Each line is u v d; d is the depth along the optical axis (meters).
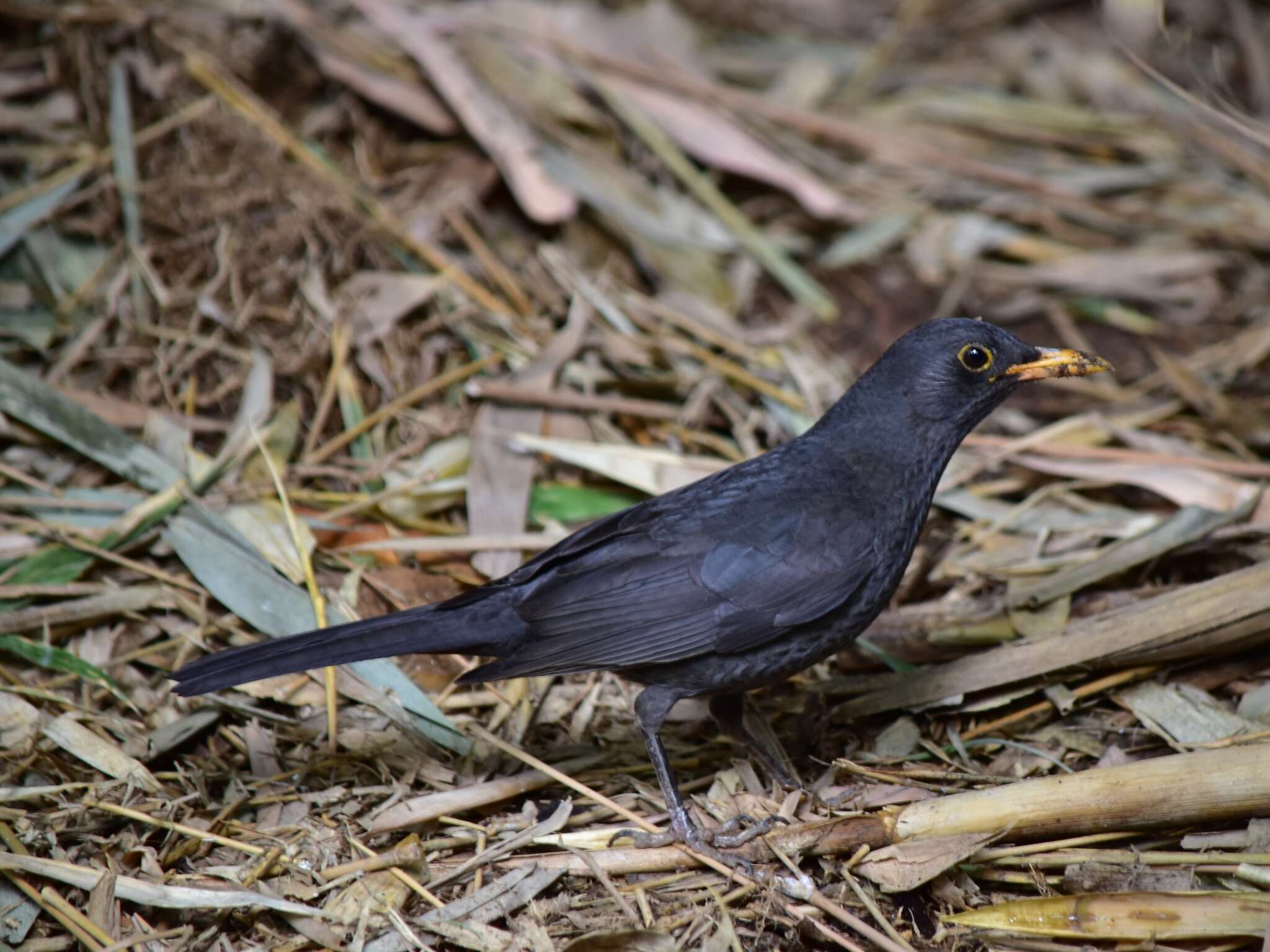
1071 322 12.54
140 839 7.38
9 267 10.88
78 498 9.48
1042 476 10.62
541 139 12.78
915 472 8.05
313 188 11.58
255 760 8.06
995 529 10.01
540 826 7.57
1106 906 6.73
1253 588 8.25
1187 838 7.20
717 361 11.21
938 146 14.39
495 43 13.31
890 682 8.62
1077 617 9.09
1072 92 15.29
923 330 8.05
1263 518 9.62
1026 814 7.15
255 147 11.73
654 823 7.69
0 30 11.97
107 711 8.31
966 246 13.25
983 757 8.30
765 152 13.41
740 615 7.58
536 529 9.88
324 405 10.38
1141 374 11.87
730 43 15.66
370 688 8.52
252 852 7.31
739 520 7.74
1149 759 7.32
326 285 11.12
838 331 12.35
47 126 11.59
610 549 7.70
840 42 16.17
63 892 7.02
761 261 12.79
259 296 10.87
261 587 8.92
